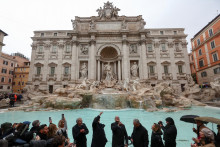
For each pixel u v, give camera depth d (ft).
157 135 15.35
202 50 123.75
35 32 128.16
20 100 101.45
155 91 81.56
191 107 71.72
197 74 133.08
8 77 154.30
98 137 16.16
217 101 79.71
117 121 17.22
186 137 27.43
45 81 117.29
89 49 121.19
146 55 122.72
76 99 72.84
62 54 122.31
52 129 14.79
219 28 101.71
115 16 128.88
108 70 115.03
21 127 14.39
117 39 123.34
